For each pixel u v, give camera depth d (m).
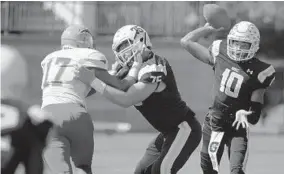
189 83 57.59
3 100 10.56
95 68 15.95
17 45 56.44
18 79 10.70
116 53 17.12
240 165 17.19
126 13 58.28
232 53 17.80
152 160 17.94
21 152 10.38
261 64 17.95
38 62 56.44
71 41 16.88
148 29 58.34
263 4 60.34
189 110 17.64
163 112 17.11
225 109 18.02
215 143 18.14
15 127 10.37
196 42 18.98
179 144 17.25
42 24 57.78
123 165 32.25
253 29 17.62
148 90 16.27
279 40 61.56
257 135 53.41
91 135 16.06
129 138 48.72
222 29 18.98
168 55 57.47
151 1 58.28
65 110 15.80
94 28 57.75
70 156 16.12
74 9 57.53
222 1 58.28
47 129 10.58
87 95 17.58
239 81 17.81
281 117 58.84
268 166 32.41
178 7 58.19
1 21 57.28
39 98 55.94
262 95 18.06
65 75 16.12
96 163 32.88
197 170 29.88
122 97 15.95
